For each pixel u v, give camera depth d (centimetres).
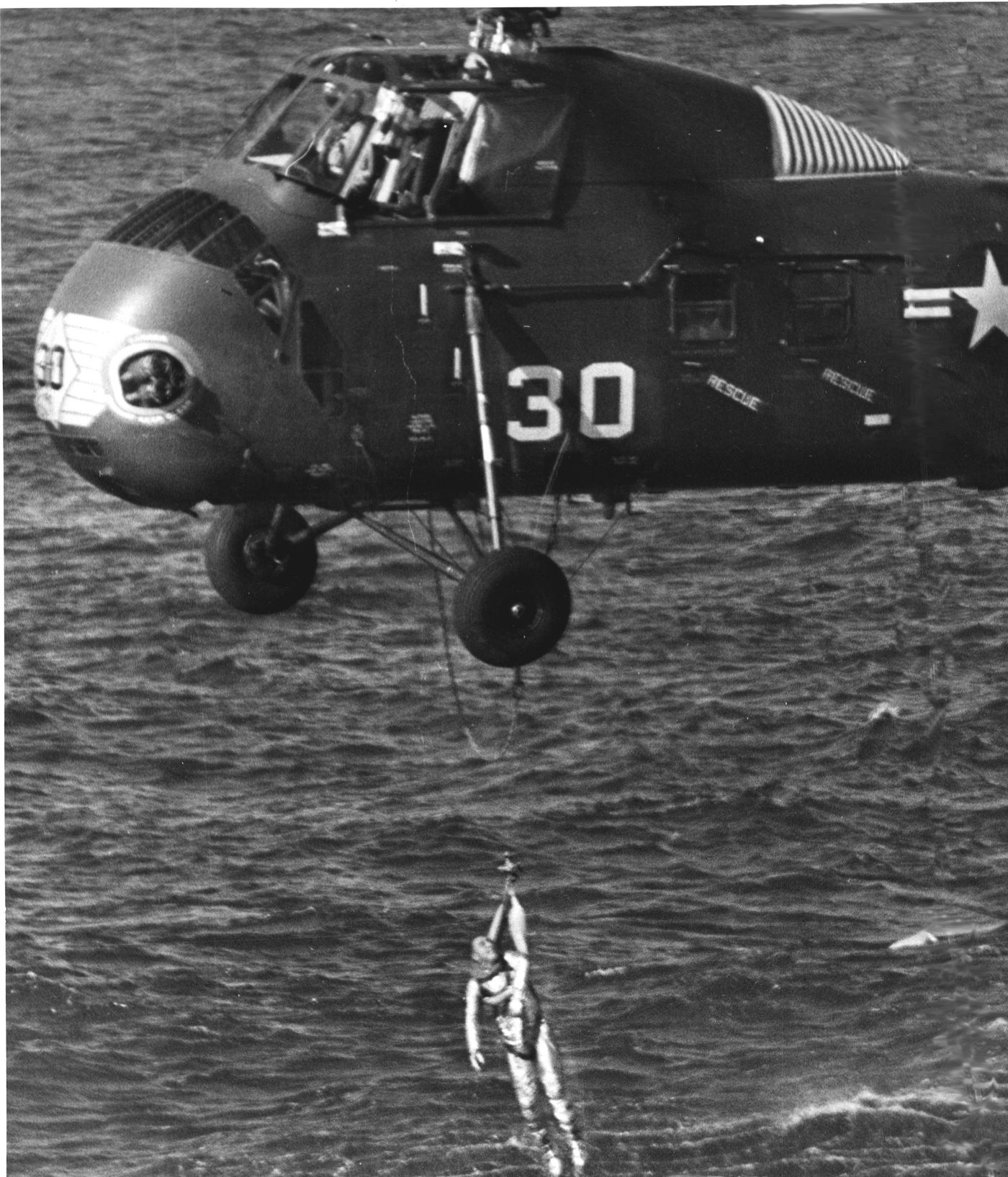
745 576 10656
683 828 7988
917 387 5400
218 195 5166
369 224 5094
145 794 8412
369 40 5603
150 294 5041
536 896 7438
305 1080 6253
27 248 14725
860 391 5366
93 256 5169
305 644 9856
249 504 5356
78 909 7369
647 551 10931
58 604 10325
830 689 9300
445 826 8056
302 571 6062
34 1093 6141
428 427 5166
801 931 7094
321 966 6894
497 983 5419
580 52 5306
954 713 8912
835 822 8019
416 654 9738
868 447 5434
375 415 5131
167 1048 6456
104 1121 6050
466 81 5141
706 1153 5659
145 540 11144
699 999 6575
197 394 5047
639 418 5244
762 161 5334
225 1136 5975
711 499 11662
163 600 10388
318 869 7694
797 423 5356
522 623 5100
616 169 5206
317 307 5072
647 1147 5691
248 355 5059
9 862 7706
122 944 7062
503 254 5141
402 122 5131
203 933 7225
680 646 9775
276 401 5088
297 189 5103
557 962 6894
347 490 5262
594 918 7256
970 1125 5756
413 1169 5722
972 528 11138
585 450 5253
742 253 5238
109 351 5028
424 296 5103
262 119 5303
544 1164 5725
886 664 9519
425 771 8612
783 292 5284
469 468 5259
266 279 5081
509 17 5328
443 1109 6081
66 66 17675
